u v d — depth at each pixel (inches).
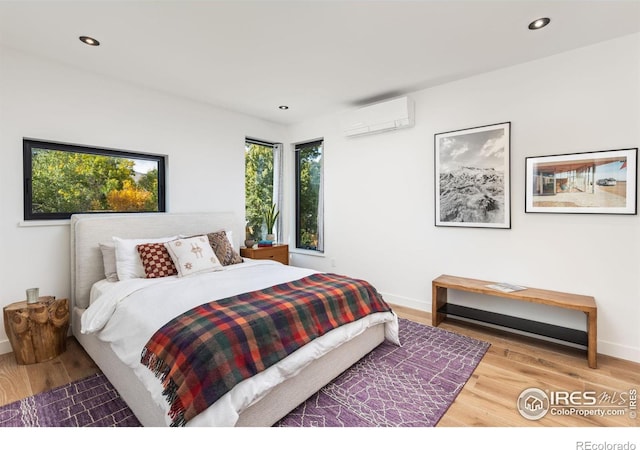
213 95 139.6
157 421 58.3
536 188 108.4
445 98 128.1
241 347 60.8
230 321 65.3
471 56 104.1
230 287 90.3
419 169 137.6
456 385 80.7
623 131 93.3
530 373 86.9
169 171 138.5
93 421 66.7
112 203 125.0
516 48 99.0
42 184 107.7
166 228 130.4
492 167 117.1
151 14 79.1
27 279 103.0
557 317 107.0
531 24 85.0
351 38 91.7
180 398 52.7
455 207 127.1
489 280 120.3
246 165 180.5
